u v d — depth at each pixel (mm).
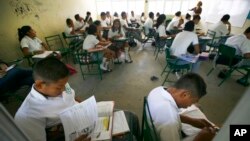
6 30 2986
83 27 5324
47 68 749
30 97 853
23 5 3381
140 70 3328
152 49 4855
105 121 913
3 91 1825
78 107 814
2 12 2916
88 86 2730
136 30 5301
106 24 6020
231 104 2168
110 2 8211
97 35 3443
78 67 3582
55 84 788
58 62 787
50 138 917
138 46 5211
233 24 4695
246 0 4203
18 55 3221
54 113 900
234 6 4609
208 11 5867
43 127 854
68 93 1027
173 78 2926
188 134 973
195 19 4332
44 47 3260
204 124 1021
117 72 3264
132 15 7645
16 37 3193
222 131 316
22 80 2035
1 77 1841
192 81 857
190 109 1197
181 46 2414
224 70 3057
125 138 874
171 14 7617
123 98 2361
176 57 2414
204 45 3664
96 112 853
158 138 772
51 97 895
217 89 2541
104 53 3166
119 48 3684
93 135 823
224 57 2672
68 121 771
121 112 1017
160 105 861
